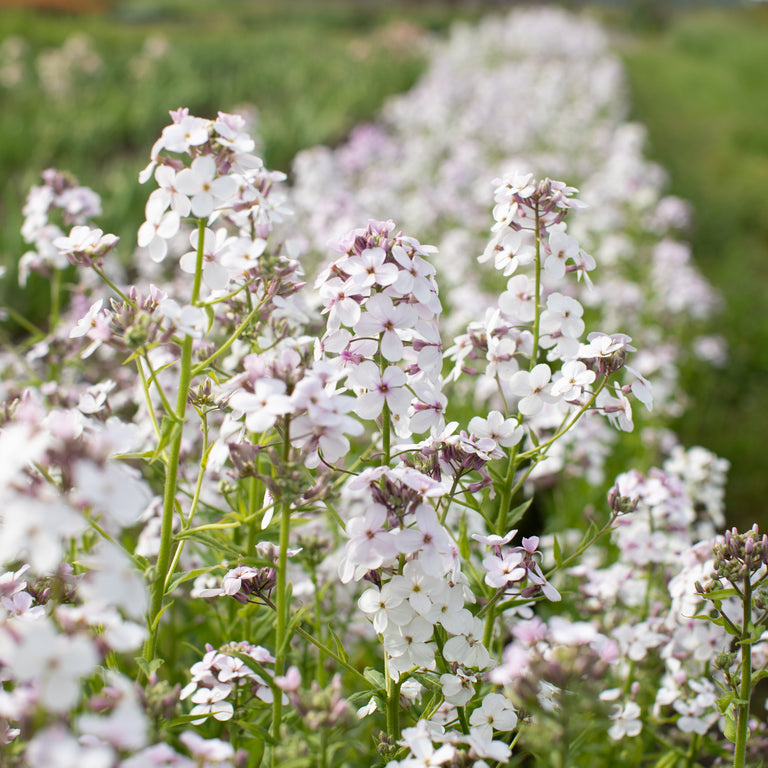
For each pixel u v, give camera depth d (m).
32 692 1.81
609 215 10.31
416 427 2.73
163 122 14.77
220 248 2.96
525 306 3.12
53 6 36.47
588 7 59.88
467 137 15.10
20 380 4.92
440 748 2.29
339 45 29.73
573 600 4.05
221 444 2.78
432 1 54.00
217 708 2.50
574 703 2.02
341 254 2.89
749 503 6.56
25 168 12.06
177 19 40.84
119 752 1.78
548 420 4.15
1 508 1.96
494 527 2.90
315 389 2.23
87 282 6.27
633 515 3.97
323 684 3.12
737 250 12.83
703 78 33.22
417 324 2.69
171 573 2.64
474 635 2.49
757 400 8.38
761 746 3.17
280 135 13.78
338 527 3.88
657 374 7.32
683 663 3.46
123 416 5.11
